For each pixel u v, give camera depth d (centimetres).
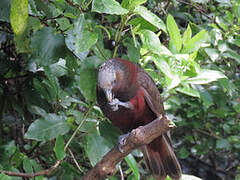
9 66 434
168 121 306
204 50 447
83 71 358
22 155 374
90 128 363
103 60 373
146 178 520
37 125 349
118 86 377
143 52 403
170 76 343
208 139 604
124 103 383
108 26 489
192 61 368
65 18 354
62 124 357
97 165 325
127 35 374
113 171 326
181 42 376
